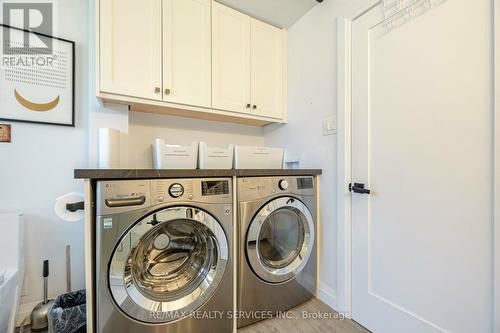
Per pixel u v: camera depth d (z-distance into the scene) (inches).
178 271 47.4
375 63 51.1
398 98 46.8
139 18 54.3
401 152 46.3
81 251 59.5
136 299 39.9
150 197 39.7
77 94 59.6
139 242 40.2
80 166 59.7
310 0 64.1
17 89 53.7
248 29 70.7
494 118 33.9
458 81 38.2
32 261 54.7
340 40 57.6
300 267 59.6
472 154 36.6
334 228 59.9
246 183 50.5
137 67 54.0
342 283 56.9
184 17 60.2
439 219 40.6
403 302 45.6
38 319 49.5
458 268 38.1
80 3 60.0
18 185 53.7
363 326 53.1
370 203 52.1
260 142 90.7
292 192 57.3
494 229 33.9
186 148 55.9
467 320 37.0
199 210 44.3
